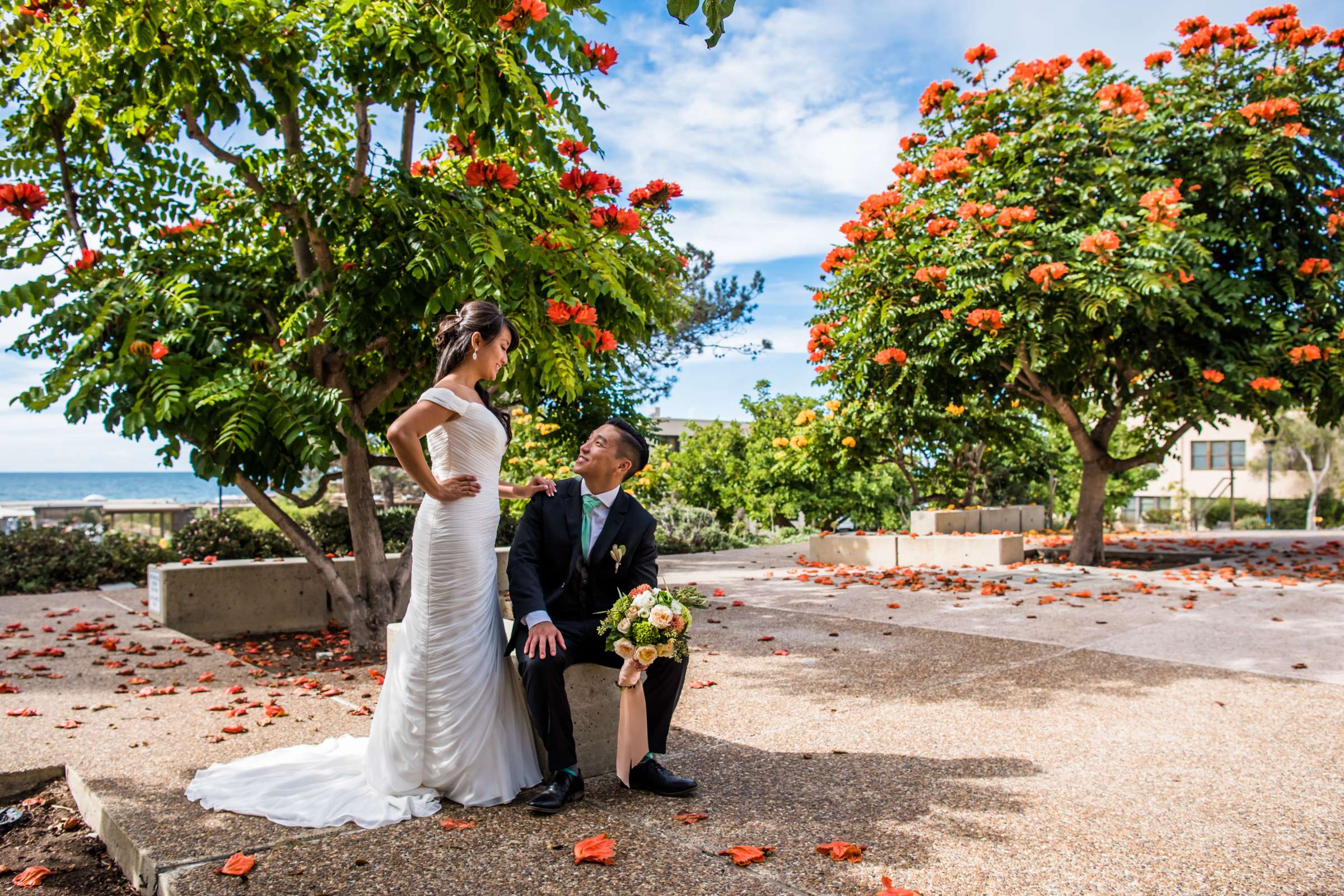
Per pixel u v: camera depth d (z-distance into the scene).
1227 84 10.01
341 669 5.58
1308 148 9.63
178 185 6.18
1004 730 3.93
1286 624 6.62
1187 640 6.04
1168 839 2.69
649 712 3.13
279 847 2.60
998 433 13.20
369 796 3.00
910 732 3.90
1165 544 13.84
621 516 3.35
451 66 4.56
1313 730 3.90
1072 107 9.72
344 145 6.41
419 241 5.03
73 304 5.13
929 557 11.22
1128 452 26.72
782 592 8.84
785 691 4.71
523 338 5.16
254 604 7.34
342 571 7.70
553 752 3.01
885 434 12.32
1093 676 4.98
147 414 4.89
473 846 2.63
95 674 5.20
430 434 3.16
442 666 2.99
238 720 4.12
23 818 3.13
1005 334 9.12
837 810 2.95
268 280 6.14
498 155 6.03
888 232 10.16
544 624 3.04
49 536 10.49
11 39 5.09
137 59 4.79
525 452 12.32
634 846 2.63
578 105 5.30
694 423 21.53
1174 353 9.57
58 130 5.60
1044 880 2.40
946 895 2.31
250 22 4.81
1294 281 9.81
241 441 4.72
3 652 5.93
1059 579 9.49
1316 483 35.94
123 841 2.71
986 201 9.99
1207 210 9.88
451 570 3.03
